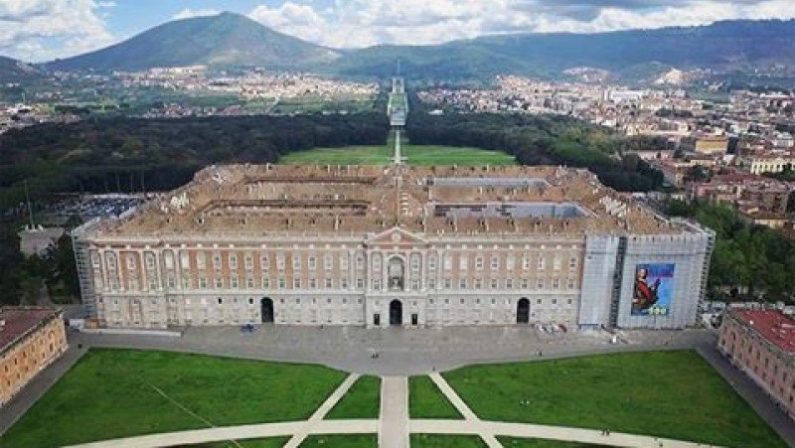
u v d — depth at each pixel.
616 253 184.75
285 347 178.00
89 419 142.25
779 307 189.50
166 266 188.12
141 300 189.62
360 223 191.88
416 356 172.75
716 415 144.88
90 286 190.38
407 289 188.50
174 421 141.38
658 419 142.88
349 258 187.75
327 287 190.62
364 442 133.62
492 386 156.50
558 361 170.00
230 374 162.38
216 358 171.25
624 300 187.75
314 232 187.62
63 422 141.12
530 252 187.12
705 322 193.88
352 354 173.75
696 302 189.38
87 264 188.50
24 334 157.25
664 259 183.62
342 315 192.88
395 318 194.12
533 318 193.38
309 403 148.75
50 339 168.62
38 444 132.88
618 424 140.88
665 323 189.88
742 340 164.75
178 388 155.50
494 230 189.12
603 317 191.38
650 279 185.50
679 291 186.88
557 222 191.75
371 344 179.88
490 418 142.62
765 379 154.38
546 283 190.12
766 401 151.00
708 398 151.88
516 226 190.00
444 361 169.88
